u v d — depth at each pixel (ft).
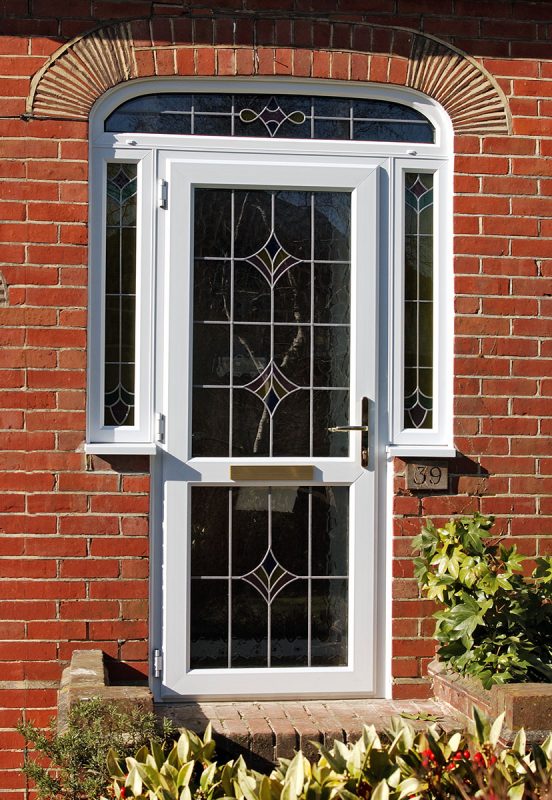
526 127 17.65
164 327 17.08
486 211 17.57
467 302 17.53
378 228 17.46
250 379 17.28
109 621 16.71
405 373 17.61
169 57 16.93
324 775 11.27
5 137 16.74
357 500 17.31
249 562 17.20
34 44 16.80
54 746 13.19
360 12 17.28
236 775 11.72
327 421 17.39
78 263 16.79
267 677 17.06
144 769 11.39
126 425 17.07
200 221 17.30
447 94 17.52
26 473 16.65
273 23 17.11
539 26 17.58
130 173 17.22
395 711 16.34
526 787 10.87
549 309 17.58
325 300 17.46
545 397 17.61
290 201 17.46
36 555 16.63
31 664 16.58
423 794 10.93
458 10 17.49
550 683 15.01
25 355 16.70
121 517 16.75
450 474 17.46
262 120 17.42
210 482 17.06
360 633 17.28
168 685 16.88
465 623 15.23
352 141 17.44
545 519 17.65
